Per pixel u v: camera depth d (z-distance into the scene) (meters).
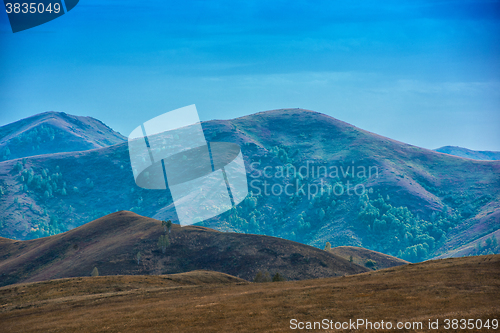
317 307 26.33
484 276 30.70
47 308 34.91
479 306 23.20
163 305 31.38
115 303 34.38
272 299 29.95
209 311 27.62
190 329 23.88
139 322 26.30
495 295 25.30
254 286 39.34
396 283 31.50
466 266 35.88
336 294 29.70
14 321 31.42
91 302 35.56
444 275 32.50
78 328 26.31
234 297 32.19
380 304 25.59
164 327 24.73
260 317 25.08
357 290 30.53
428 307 23.95
